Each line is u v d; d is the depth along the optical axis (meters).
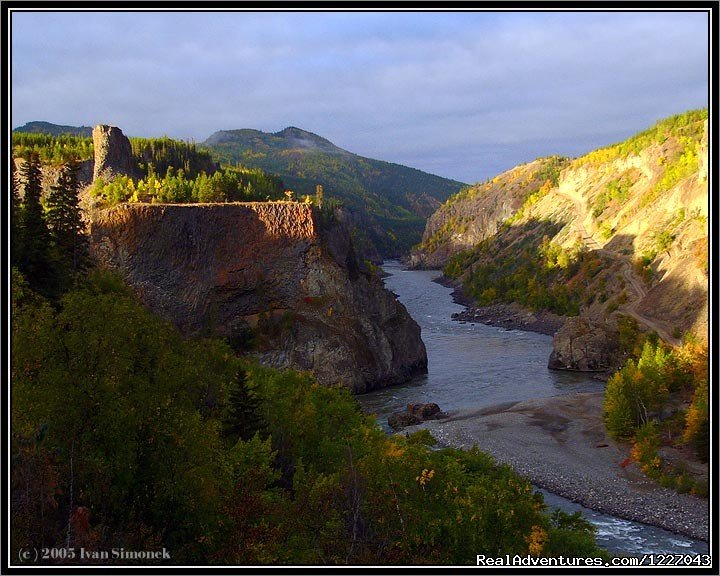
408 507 32.25
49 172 113.88
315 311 109.25
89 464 27.09
